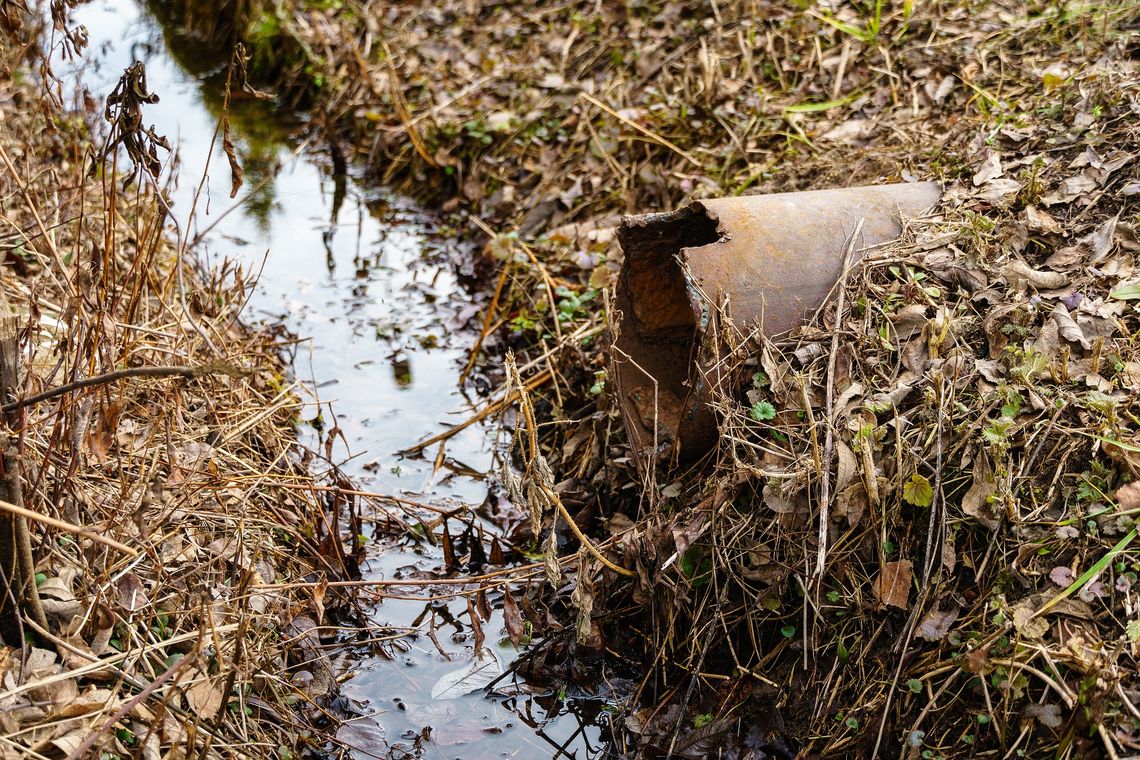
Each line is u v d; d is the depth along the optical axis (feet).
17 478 7.97
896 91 16.70
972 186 12.17
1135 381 9.54
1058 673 8.32
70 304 10.03
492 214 19.19
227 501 11.48
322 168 21.49
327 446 12.91
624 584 11.19
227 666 9.45
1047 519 9.12
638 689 10.51
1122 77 13.14
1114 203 11.18
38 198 15.05
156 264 15.31
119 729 8.35
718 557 10.22
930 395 9.84
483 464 14.26
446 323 17.13
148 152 9.42
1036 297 10.33
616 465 13.00
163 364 12.34
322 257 18.95
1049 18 16.55
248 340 15.35
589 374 14.65
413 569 12.46
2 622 8.38
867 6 18.84
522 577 11.35
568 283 16.44
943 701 8.93
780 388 10.47
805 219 11.30
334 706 10.48
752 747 9.66
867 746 9.11
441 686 10.91
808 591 9.84
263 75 24.47
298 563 11.61
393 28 23.81
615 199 17.80
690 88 18.89
